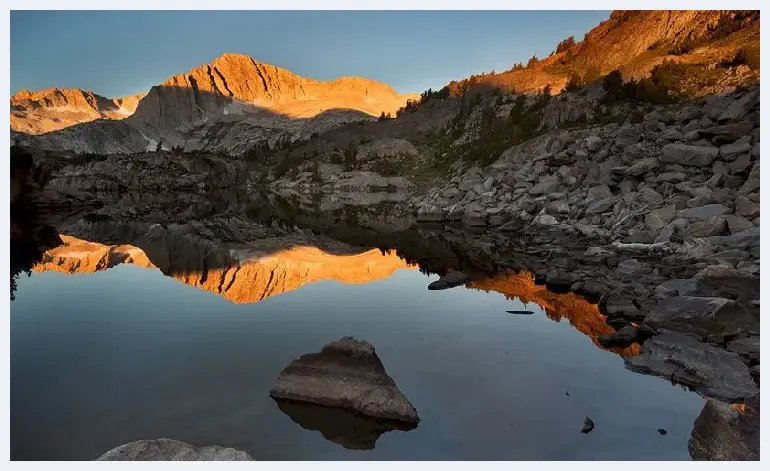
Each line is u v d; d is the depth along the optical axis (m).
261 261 20.50
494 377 7.88
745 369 8.20
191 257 21.56
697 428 6.15
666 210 22.44
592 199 29.91
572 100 68.62
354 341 7.84
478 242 27.70
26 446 5.59
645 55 105.00
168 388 7.16
